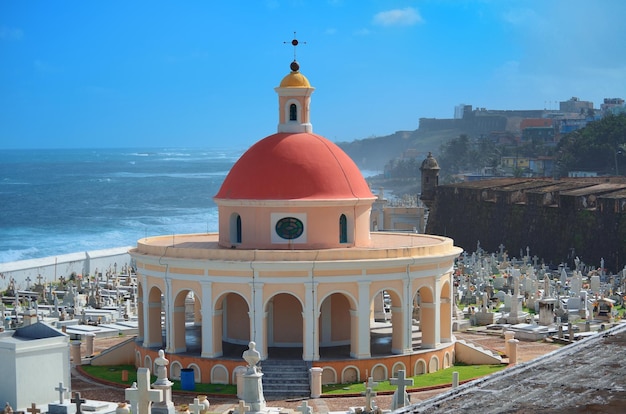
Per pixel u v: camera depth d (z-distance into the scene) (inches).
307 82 2448.3
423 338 2365.9
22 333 2011.6
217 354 2249.0
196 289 2257.6
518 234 4965.6
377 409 1802.4
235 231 2362.2
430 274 2330.2
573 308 3191.4
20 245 7219.5
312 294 2199.8
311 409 1877.5
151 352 2348.7
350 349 2293.3
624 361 1370.6
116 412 1732.3
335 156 2390.5
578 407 1139.3
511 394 1205.7
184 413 1867.6
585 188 4864.7
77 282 3939.5
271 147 2361.0
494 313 3061.0
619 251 4252.0
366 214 2416.3
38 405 1937.7
